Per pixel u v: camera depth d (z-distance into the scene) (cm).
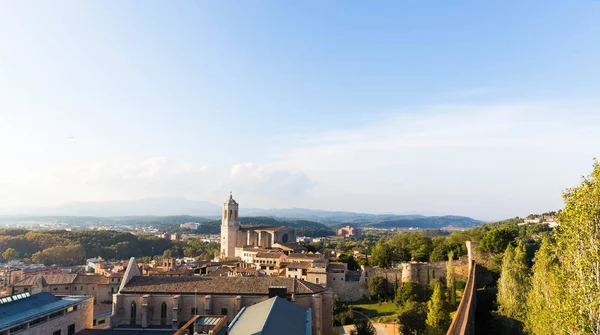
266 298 10388
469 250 18188
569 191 6378
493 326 12119
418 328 12712
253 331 6600
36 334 8094
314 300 10506
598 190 5741
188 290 10706
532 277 9812
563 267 6762
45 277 18625
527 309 9862
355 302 18775
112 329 9962
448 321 11262
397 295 16838
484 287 16675
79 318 9650
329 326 10900
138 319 10588
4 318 7600
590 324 5694
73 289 18412
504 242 17538
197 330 8119
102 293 18450
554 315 6881
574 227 6100
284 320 7675
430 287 17050
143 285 10981
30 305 8606
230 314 10381
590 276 5772
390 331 13850
